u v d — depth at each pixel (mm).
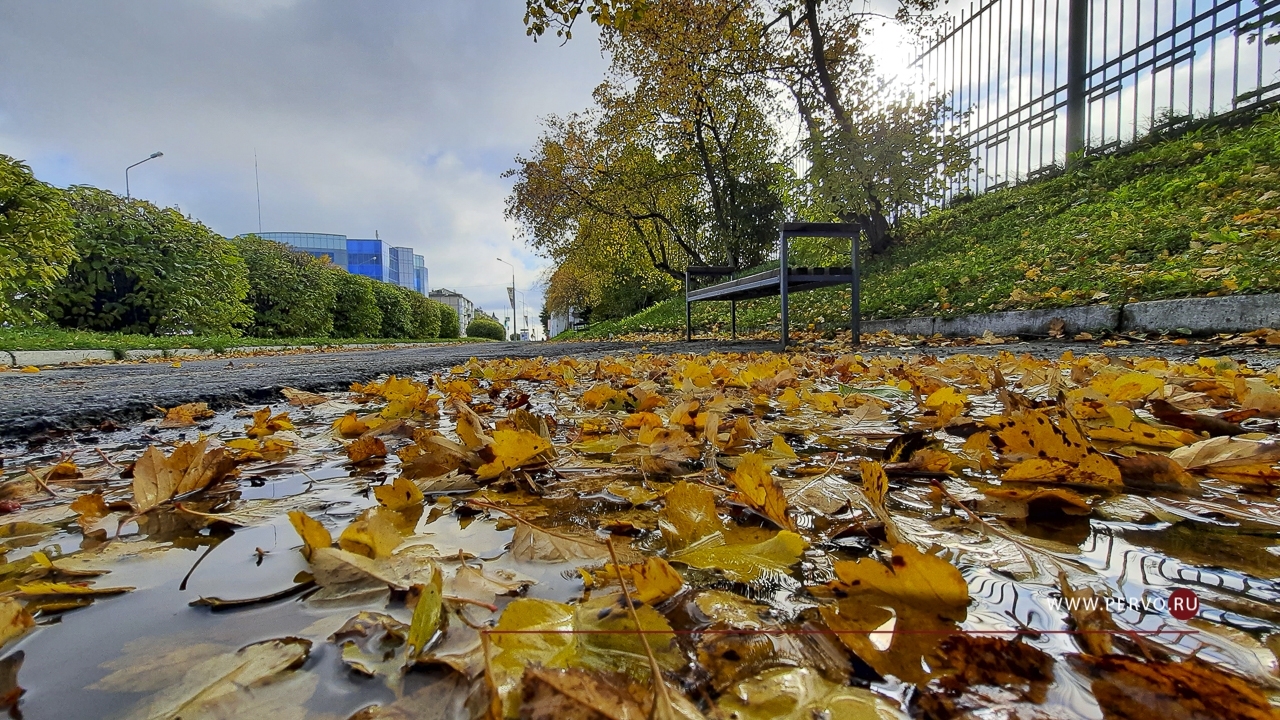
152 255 12031
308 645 465
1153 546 647
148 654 454
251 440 1432
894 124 9578
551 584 567
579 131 17031
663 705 354
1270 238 4500
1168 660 416
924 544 664
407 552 659
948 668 416
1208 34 8359
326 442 1508
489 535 729
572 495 927
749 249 14875
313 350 12172
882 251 10852
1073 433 878
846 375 2879
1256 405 1459
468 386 2590
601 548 661
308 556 638
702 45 11836
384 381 3572
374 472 1142
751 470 768
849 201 10086
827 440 1359
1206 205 5922
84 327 11375
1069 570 581
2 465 1302
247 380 3465
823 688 396
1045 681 397
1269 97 7828
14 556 688
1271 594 517
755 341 7930
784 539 649
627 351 7105
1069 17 10086
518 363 4645
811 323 8492
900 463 1048
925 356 3795
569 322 45250
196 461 960
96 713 384
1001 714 362
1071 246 6449
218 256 13539
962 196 11586
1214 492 852
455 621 486
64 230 9109
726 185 14883
